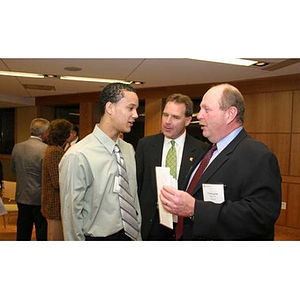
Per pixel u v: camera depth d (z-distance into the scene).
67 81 5.44
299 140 4.52
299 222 4.52
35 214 2.88
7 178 8.16
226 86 1.34
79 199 1.36
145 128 6.02
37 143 2.86
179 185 1.86
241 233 1.18
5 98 7.18
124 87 1.42
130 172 1.61
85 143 1.45
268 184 1.18
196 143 1.98
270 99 4.77
